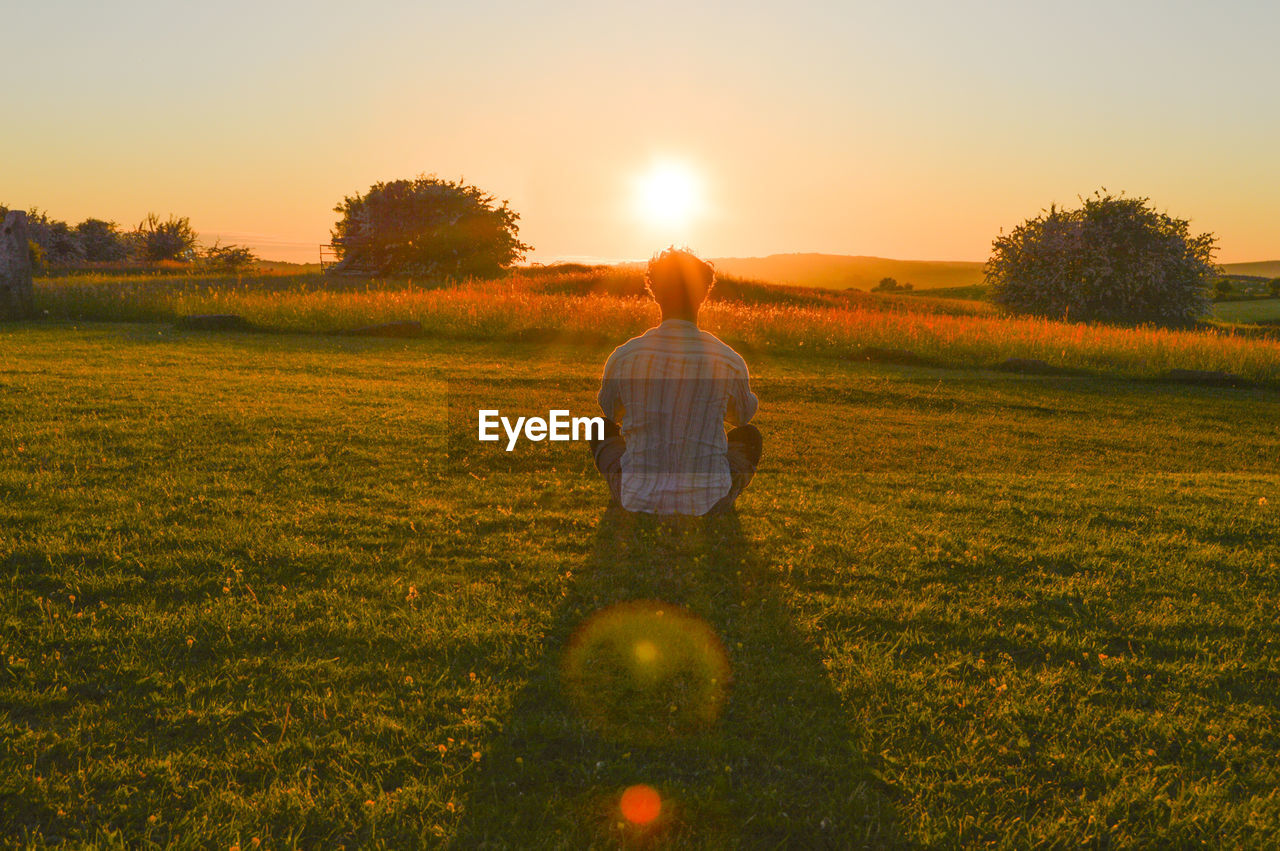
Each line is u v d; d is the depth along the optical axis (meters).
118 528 4.20
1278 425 11.26
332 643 3.14
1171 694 3.02
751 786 2.40
